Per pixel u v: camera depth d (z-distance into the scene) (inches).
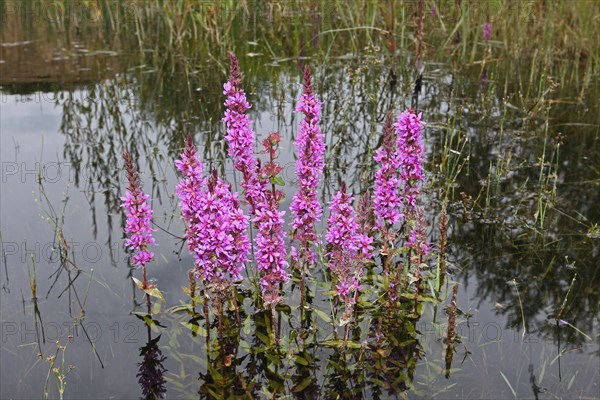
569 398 136.0
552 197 226.2
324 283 175.3
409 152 181.5
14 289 171.0
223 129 279.6
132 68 357.1
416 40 353.7
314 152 160.4
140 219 162.9
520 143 270.8
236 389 140.4
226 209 149.3
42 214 208.2
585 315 165.6
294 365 147.9
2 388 137.3
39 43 401.1
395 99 315.9
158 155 255.9
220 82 335.0
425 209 220.7
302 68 356.2
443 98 318.7
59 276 177.5
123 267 182.5
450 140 260.7
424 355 151.0
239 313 164.6
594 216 213.8
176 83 334.3
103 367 145.2
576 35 356.2
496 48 390.6
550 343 154.9
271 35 409.7
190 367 146.3
